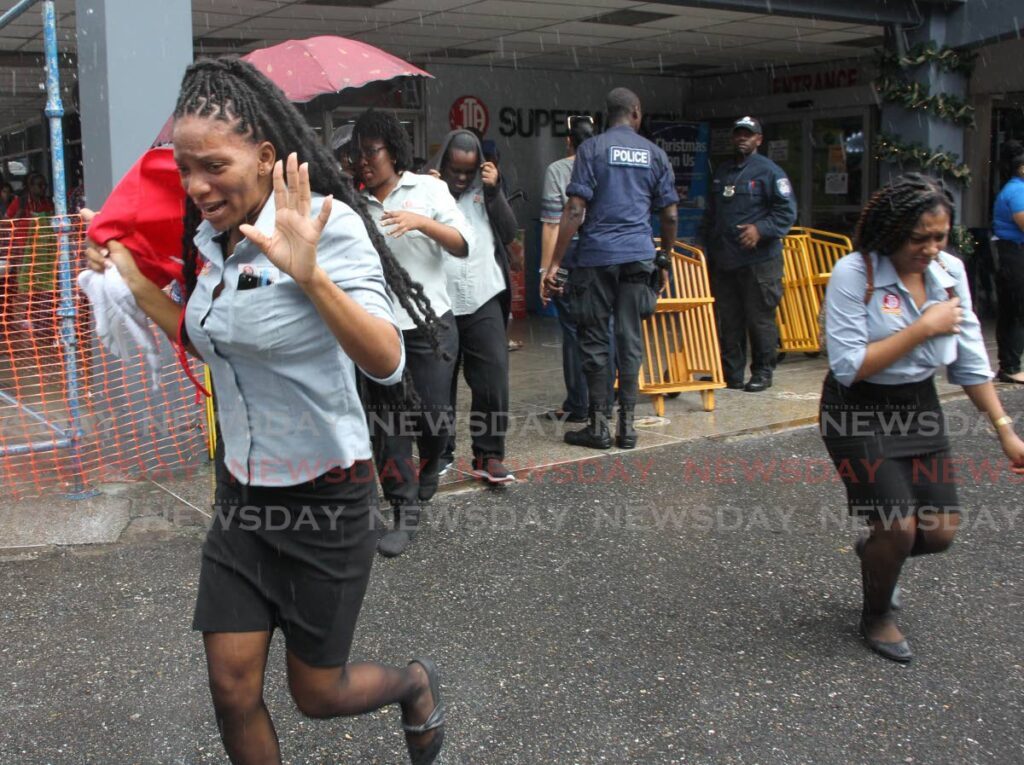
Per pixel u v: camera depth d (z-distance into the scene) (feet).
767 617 13.92
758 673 12.34
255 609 8.11
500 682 12.11
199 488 18.99
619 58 41.83
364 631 13.43
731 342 28.19
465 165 18.01
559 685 12.05
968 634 13.37
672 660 12.67
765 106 47.01
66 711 11.51
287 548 8.11
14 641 13.19
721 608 14.20
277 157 7.85
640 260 21.39
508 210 18.37
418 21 32.19
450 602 14.37
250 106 7.61
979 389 12.35
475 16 31.65
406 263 16.40
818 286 32.78
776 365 31.24
